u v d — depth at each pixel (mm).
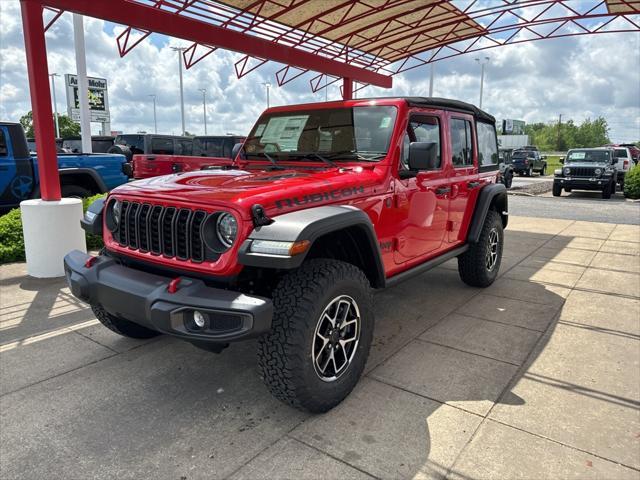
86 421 2838
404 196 3740
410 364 3562
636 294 5340
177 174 3588
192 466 2438
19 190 7578
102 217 3537
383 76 13234
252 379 3361
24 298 5012
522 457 2508
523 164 31625
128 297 2738
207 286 2762
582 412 2932
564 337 4094
